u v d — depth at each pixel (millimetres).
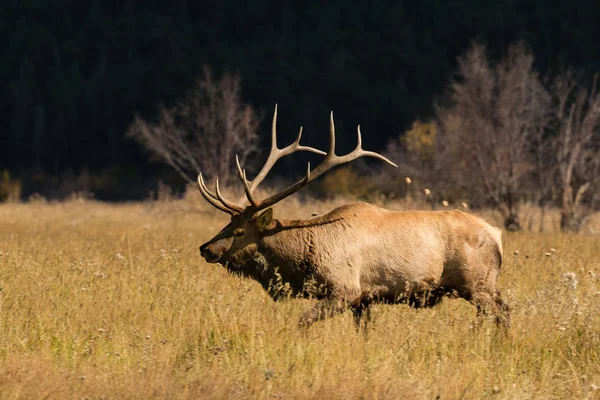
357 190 161250
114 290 37281
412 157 138625
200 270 42406
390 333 31250
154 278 39094
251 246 34062
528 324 32656
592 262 45031
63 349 29844
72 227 85938
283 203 100812
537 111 102438
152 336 31312
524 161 98562
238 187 122562
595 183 89500
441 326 31750
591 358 30266
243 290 37125
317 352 29000
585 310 33500
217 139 156875
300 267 33719
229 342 30547
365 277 33531
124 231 76250
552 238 67125
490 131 94500
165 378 26281
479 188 93938
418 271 33438
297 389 25938
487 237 34312
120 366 28016
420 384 26234
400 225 33781
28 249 50938
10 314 32625
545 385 27250
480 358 29297
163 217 103188
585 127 91250
